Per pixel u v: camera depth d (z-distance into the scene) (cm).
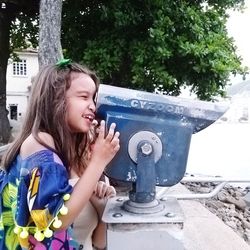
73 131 139
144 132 132
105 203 157
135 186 135
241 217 498
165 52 602
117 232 129
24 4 848
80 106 135
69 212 120
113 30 644
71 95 136
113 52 634
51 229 120
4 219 139
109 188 162
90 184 124
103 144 127
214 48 617
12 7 895
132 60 632
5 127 1010
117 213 133
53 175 122
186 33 633
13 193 134
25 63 2975
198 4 714
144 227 128
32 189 121
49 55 471
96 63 625
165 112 133
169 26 613
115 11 625
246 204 591
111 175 134
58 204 120
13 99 2989
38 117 135
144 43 614
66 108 134
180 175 136
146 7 624
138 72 615
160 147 133
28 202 122
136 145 132
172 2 629
